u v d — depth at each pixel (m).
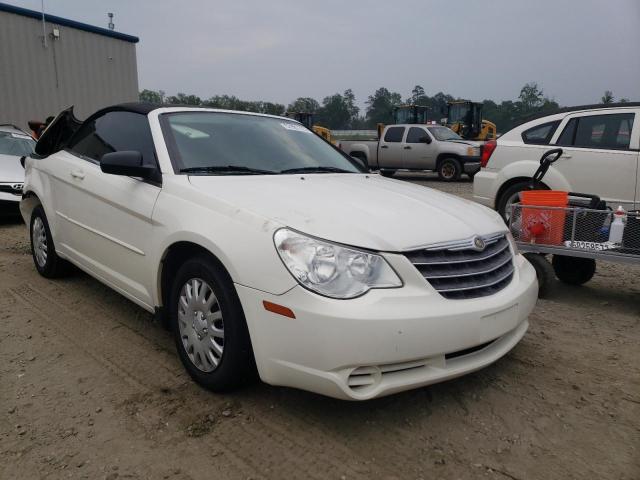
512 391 2.99
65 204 4.18
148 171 3.24
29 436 2.50
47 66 14.20
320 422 2.64
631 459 2.40
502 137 7.44
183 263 2.98
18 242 6.54
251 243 2.55
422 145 17.30
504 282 2.94
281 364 2.45
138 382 3.01
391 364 2.39
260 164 3.59
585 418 2.73
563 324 4.07
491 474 2.29
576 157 6.63
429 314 2.41
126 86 16.48
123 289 3.57
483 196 7.51
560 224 4.44
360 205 2.88
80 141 4.35
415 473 2.29
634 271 5.75
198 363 2.91
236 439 2.50
